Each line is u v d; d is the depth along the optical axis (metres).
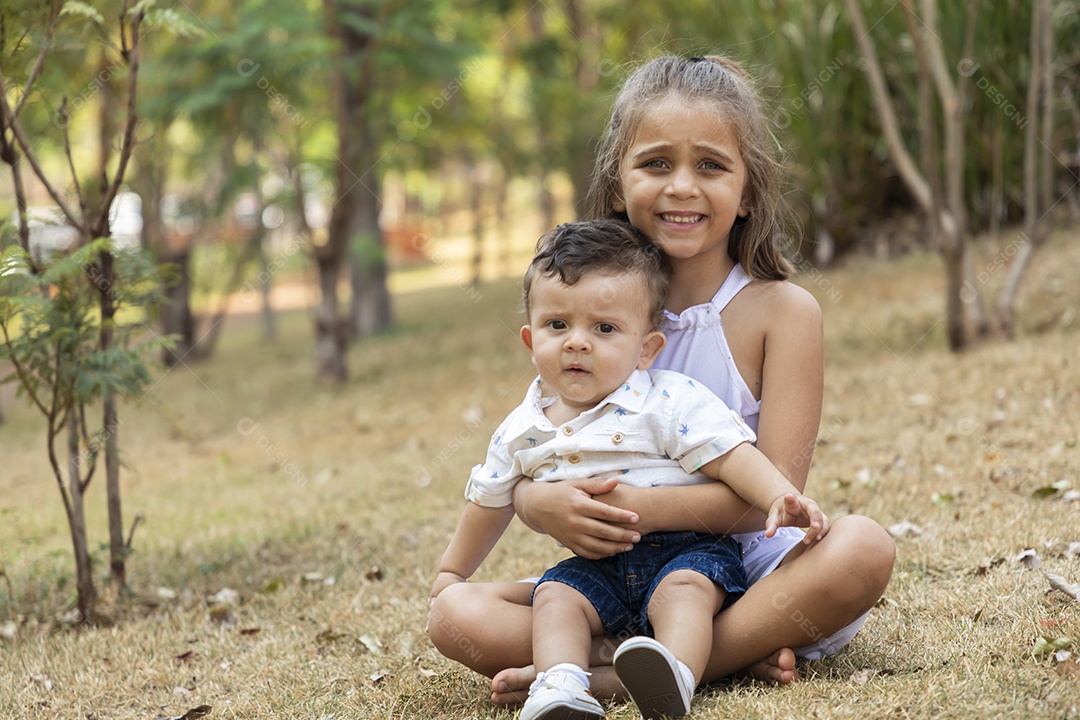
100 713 2.58
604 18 10.35
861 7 8.06
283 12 7.96
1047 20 6.10
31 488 6.09
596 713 1.95
